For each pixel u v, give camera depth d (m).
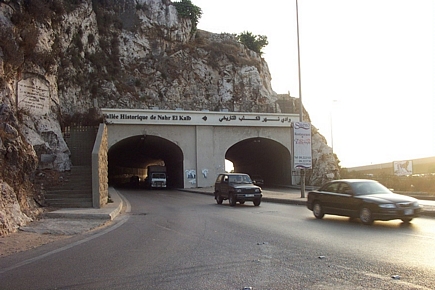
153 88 62.34
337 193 16.20
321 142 53.72
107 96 53.97
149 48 66.12
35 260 9.31
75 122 32.53
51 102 28.55
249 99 68.12
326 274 7.41
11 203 14.22
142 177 92.31
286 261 8.60
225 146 47.56
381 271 7.54
